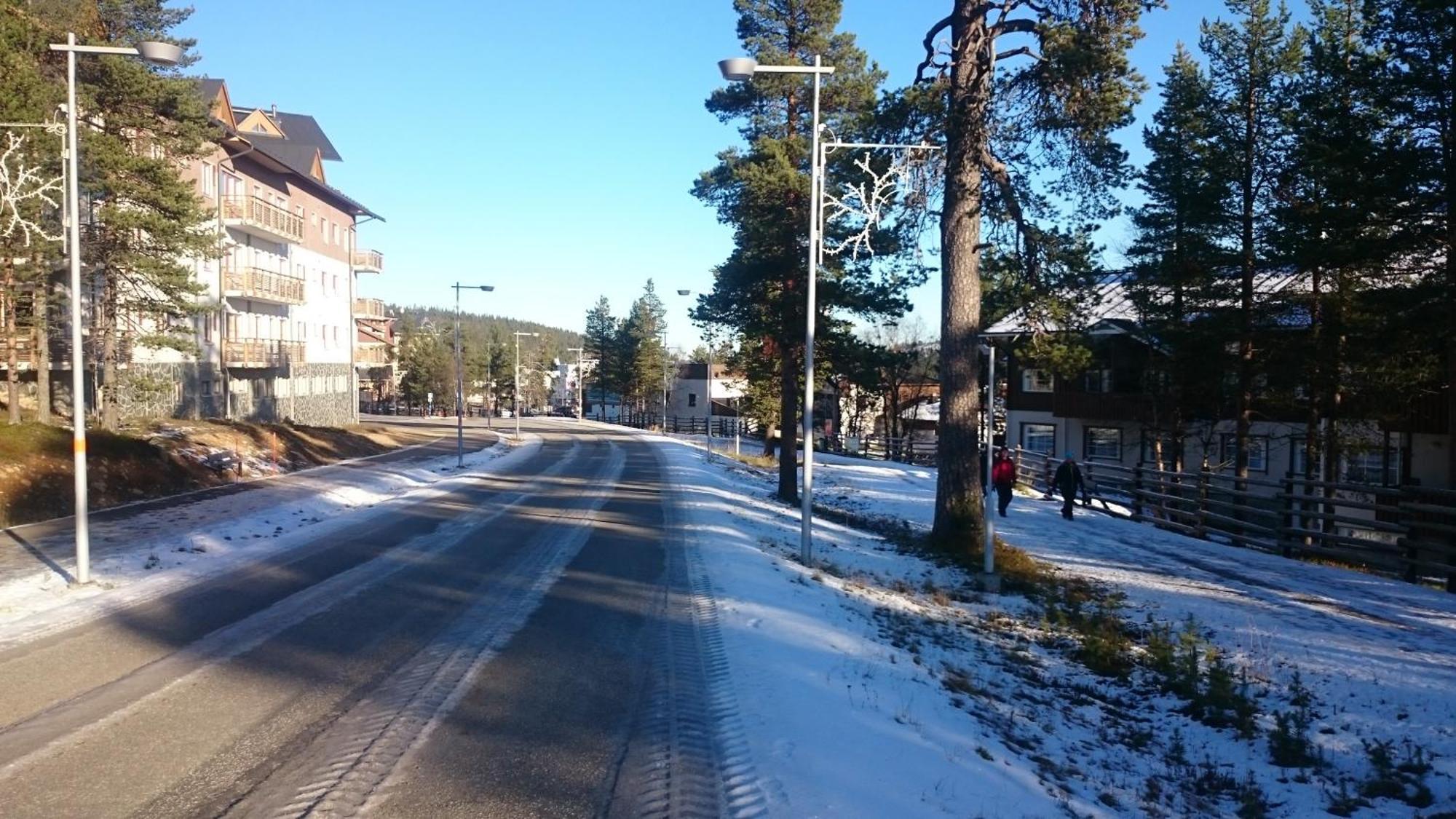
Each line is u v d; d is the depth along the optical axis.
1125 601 13.07
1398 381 21.14
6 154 17.75
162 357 32.38
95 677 7.27
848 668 7.98
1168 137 25.41
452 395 106.50
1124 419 36.00
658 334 93.56
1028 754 6.82
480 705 6.66
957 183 15.31
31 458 18.53
